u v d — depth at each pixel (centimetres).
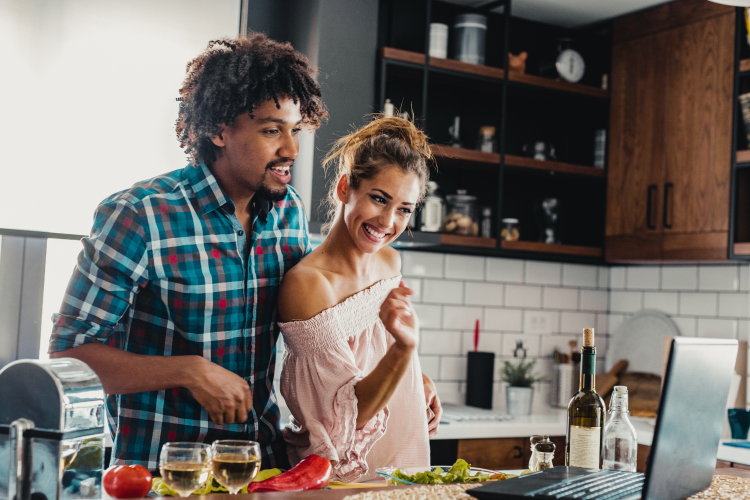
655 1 333
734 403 311
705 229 310
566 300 384
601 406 139
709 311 344
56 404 100
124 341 149
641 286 378
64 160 242
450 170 350
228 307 151
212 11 269
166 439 146
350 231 153
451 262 354
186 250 147
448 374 352
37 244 244
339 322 152
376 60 297
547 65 356
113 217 140
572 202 382
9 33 234
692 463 115
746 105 295
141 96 255
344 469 143
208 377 132
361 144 154
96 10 248
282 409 295
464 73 319
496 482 112
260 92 145
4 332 239
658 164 331
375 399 143
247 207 159
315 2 282
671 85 328
